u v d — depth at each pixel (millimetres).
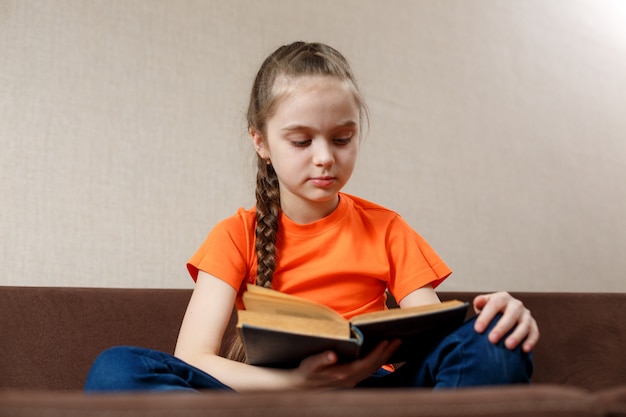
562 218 2102
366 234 1187
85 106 1545
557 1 2301
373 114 1883
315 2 1877
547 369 1506
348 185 1807
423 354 845
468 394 508
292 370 848
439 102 1992
